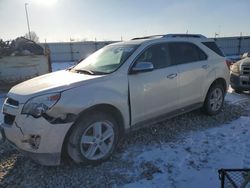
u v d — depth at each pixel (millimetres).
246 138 5094
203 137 5172
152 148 4734
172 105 5273
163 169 4059
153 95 4879
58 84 4059
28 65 11586
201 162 4242
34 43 12500
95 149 4137
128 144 4887
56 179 3865
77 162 4047
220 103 6469
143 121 4832
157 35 5637
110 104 4219
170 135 5266
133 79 4574
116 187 3664
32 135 3727
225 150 4621
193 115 6371
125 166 4152
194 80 5645
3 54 11602
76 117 3842
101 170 4059
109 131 4277
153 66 4910
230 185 3225
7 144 5078
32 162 4352
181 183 3713
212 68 6055
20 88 4258
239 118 6254
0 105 8578
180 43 5574
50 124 3705
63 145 3898
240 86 8750
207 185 3656
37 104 3748
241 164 4141
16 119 3852
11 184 3811
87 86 4062
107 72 4473
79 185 3721
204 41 6137
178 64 5387
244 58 9523
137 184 3709
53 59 40406
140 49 4852
